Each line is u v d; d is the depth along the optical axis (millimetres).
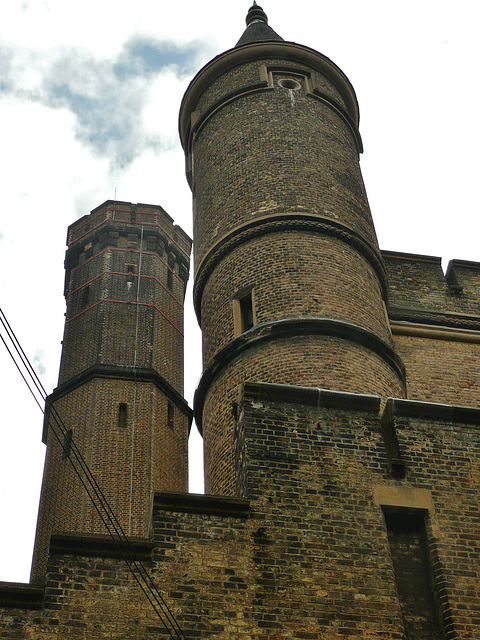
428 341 22094
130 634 12188
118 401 34000
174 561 12969
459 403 20984
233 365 19125
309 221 21094
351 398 15273
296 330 18812
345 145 24234
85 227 41750
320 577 13180
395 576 13734
